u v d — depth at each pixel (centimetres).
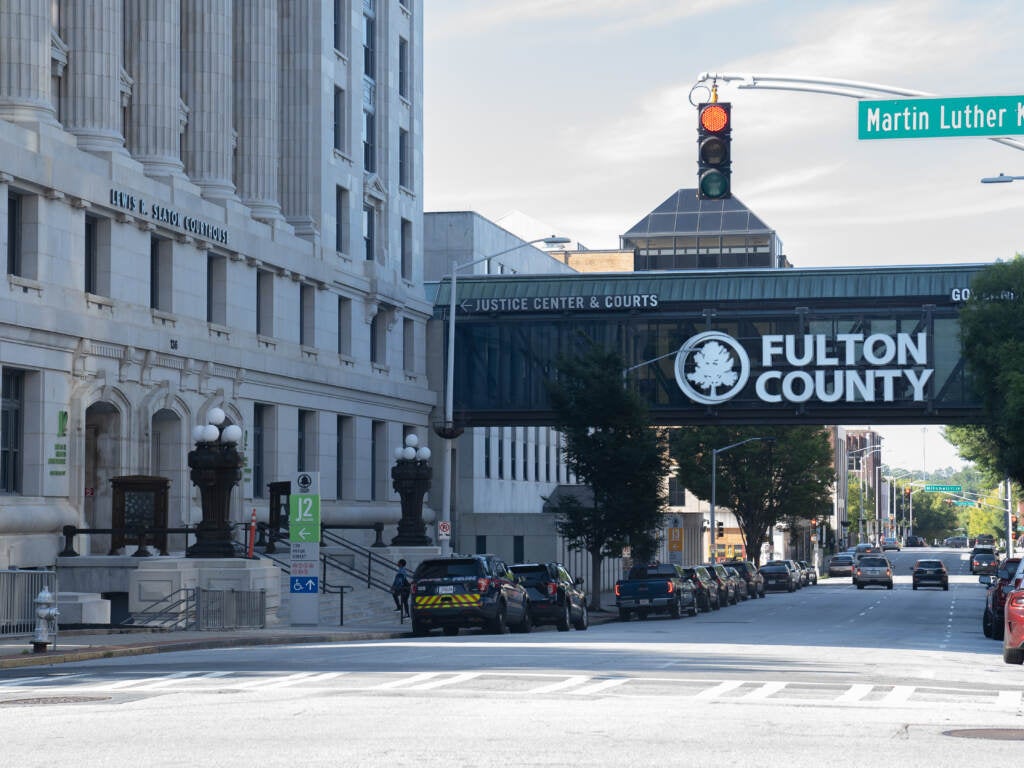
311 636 3512
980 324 5203
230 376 5191
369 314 6506
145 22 4934
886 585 10200
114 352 4475
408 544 5666
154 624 3684
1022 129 2075
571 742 1324
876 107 2120
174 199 4850
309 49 6050
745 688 1909
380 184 6662
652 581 5559
